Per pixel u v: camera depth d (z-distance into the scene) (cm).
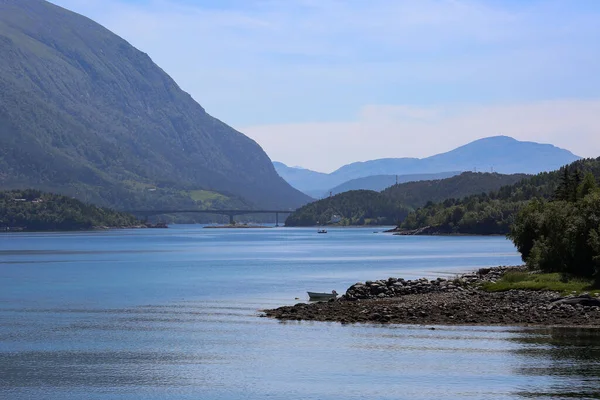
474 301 10900
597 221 12950
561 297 10744
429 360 7675
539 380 6844
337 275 18588
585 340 8350
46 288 15912
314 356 8006
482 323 9438
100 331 9925
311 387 6894
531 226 16075
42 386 7119
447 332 9006
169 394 6806
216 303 12788
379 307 10744
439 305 10631
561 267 13488
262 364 7756
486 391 6606
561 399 6316
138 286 16200
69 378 7388
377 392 6688
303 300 13062
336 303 11512
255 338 9088
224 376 7350
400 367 7456
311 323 9988
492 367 7319
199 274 19588
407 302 11069
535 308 10162
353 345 8469
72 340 9281
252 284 16325
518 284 12244
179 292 14762
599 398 6312
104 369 7738
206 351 8462
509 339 8481
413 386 6825
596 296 10581
